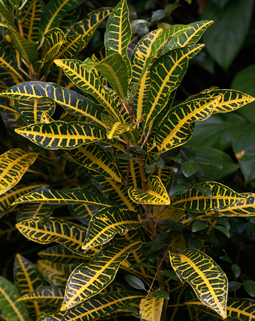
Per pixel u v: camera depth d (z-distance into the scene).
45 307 1.94
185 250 1.63
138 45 1.65
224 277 1.51
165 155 1.65
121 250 1.64
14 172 1.70
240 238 1.99
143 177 1.63
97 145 1.68
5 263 2.28
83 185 1.92
